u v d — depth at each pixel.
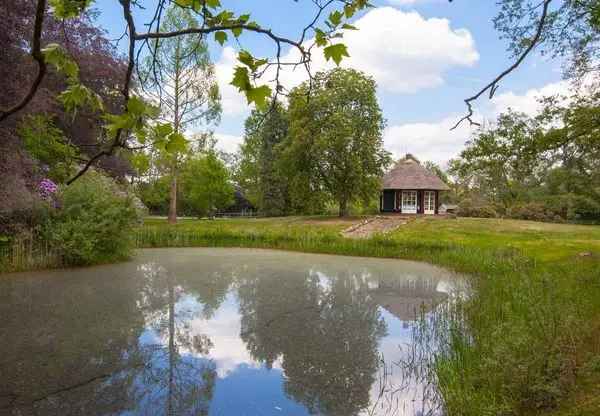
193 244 16.00
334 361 4.48
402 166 31.77
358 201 29.64
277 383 3.90
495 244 14.16
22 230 9.75
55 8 1.22
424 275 10.17
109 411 3.29
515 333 4.09
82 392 3.61
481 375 3.53
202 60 18.33
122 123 1.19
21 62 8.06
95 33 11.93
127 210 11.34
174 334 5.27
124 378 3.91
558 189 31.59
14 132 9.14
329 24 1.26
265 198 35.44
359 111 27.53
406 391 3.77
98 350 4.62
